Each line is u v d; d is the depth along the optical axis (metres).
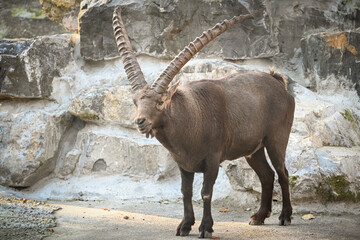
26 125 16.55
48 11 20.42
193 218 11.55
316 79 17.47
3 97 17.75
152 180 16.05
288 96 13.20
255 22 17.48
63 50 17.91
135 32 17.64
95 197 15.62
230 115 11.98
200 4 17.41
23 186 16.39
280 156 12.79
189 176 11.75
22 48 17.36
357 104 16.92
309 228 11.94
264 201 12.80
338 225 12.25
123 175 16.28
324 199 13.75
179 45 17.62
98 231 11.59
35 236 10.90
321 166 13.95
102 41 17.84
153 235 11.29
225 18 17.39
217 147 11.45
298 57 18.44
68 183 16.33
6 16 24.78
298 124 14.80
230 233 11.46
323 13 18.53
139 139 16.38
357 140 15.81
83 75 18.00
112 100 16.53
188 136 11.04
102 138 16.56
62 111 17.03
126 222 12.58
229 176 14.92
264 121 12.58
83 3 18.53
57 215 13.10
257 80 12.78
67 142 17.25
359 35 17.03
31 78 17.22
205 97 11.55
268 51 17.69
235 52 17.62
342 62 17.12
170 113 10.71
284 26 18.48
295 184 13.55
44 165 16.41
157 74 16.97
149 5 17.41
